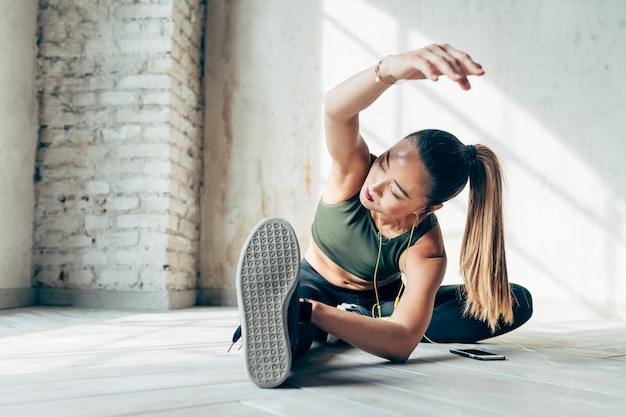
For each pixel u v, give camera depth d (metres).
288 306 1.17
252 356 1.12
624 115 3.88
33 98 3.86
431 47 1.17
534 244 3.91
